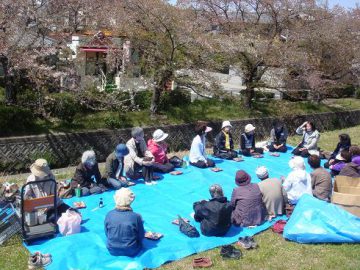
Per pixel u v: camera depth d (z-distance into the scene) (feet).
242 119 46.24
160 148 31.76
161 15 39.50
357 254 19.51
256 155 37.24
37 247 19.17
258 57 48.91
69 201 24.79
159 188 27.86
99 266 17.65
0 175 30.50
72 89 35.47
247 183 22.84
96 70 46.55
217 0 53.57
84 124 36.11
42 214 20.56
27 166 31.83
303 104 57.00
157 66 41.96
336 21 60.23
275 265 18.58
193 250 19.48
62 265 17.66
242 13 53.72
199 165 32.91
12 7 30.60
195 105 46.85
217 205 20.54
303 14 53.16
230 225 21.31
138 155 29.81
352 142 48.24
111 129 36.60
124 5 39.34
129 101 41.93
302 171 24.45
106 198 25.52
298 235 20.58
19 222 19.66
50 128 34.12
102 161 35.96
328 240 20.44
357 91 76.69
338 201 21.98
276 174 32.48
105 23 38.29
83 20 35.86
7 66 32.07
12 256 18.48
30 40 33.40
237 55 48.88
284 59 48.57
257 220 22.39
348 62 61.57
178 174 30.94
